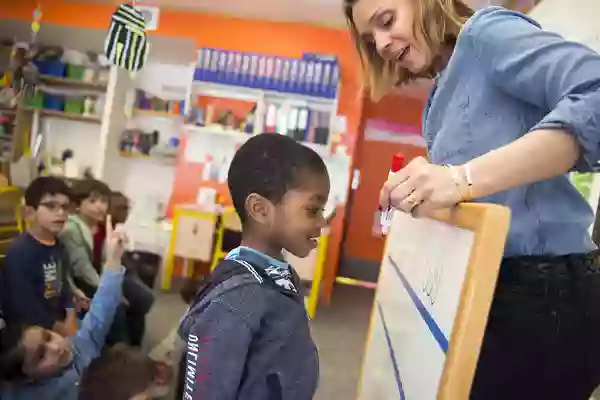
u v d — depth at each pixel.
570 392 0.76
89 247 2.73
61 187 2.25
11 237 4.10
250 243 0.98
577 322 0.73
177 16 5.40
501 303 0.75
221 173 5.48
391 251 1.28
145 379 1.53
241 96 5.41
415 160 0.69
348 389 3.04
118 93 5.53
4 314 2.05
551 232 0.75
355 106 5.28
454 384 0.57
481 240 0.56
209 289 0.93
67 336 2.08
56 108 5.86
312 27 5.30
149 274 3.55
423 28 0.94
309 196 0.95
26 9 5.64
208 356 0.85
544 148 0.61
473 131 0.82
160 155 5.68
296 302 0.95
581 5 2.44
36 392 1.73
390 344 1.05
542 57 0.70
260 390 0.86
